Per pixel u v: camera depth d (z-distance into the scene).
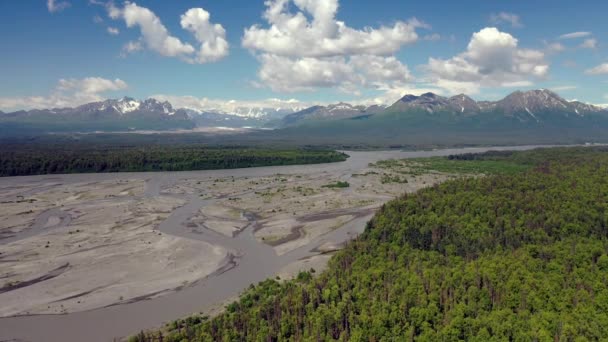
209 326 106.50
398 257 141.75
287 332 101.56
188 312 120.38
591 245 134.75
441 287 113.94
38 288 136.50
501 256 133.50
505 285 111.06
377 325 98.12
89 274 147.38
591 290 107.75
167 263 157.75
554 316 95.75
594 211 159.38
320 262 156.88
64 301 127.69
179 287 137.00
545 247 137.62
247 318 108.88
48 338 108.19
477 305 105.56
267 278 140.50
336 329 101.56
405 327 99.50
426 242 153.38
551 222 156.38
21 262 158.62
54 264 156.62
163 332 108.62
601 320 93.00
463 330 95.56
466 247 146.50
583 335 89.44
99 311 121.50
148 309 122.50
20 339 107.88
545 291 106.50
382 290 115.12
